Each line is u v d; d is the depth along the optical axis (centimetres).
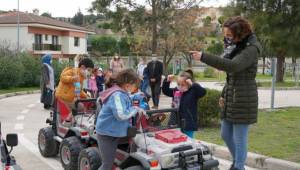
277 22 1712
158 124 603
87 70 845
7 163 477
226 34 543
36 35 4984
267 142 882
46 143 797
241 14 2031
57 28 5197
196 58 518
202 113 1068
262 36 1922
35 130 1110
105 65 3123
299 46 1711
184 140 570
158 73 1595
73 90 803
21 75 2564
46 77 1534
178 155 540
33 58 2770
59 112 783
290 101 1898
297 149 815
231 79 549
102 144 548
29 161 788
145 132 587
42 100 1555
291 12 1691
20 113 1454
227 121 562
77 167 678
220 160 791
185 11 2639
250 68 535
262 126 1092
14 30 4791
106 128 540
